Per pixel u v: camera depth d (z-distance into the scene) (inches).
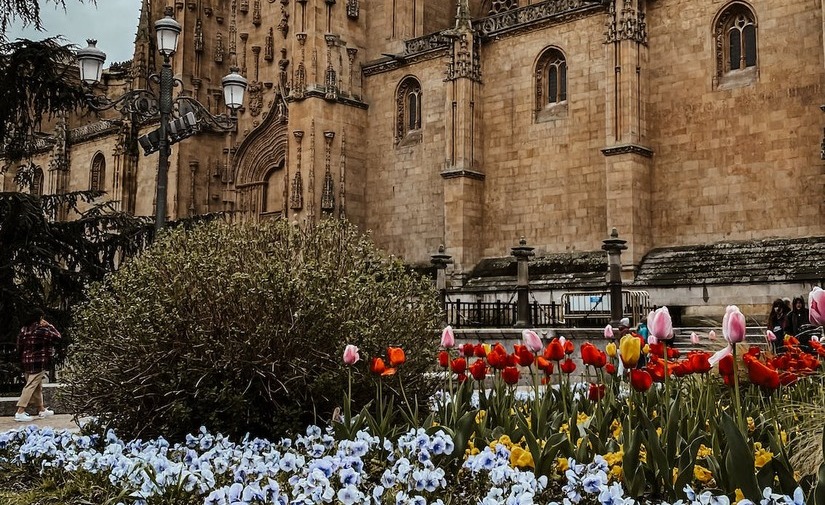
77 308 633.6
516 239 1851.6
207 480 371.6
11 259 1173.1
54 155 3223.4
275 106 2363.4
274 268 553.0
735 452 281.6
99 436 535.5
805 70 1456.7
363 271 619.2
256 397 555.2
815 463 328.2
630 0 1630.2
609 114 1637.6
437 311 624.1
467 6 1929.1
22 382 1200.2
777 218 1475.1
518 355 451.2
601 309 1429.6
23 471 471.5
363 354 550.6
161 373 543.5
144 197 2731.3
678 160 1610.5
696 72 1596.9
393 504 314.7
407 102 2153.1
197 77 2554.1
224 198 2501.2
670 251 1590.8
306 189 2114.9
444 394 502.9
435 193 2027.6
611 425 419.5
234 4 2554.1
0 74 1168.8
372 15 2251.5
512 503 281.9
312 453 409.7
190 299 546.3
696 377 553.6
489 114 1927.9
